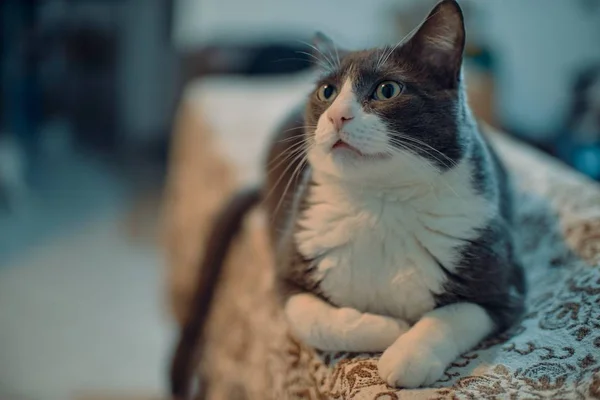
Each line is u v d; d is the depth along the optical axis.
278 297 0.88
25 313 1.98
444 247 0.77
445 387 0.67
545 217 1.02
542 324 0.77
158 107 3.96
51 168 3.45
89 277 2.26
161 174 3.50
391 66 0.81
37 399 1.56
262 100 2.05
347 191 0.80
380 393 0.68
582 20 2.07
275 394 0.87
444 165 0.78
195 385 1.29
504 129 1.94
